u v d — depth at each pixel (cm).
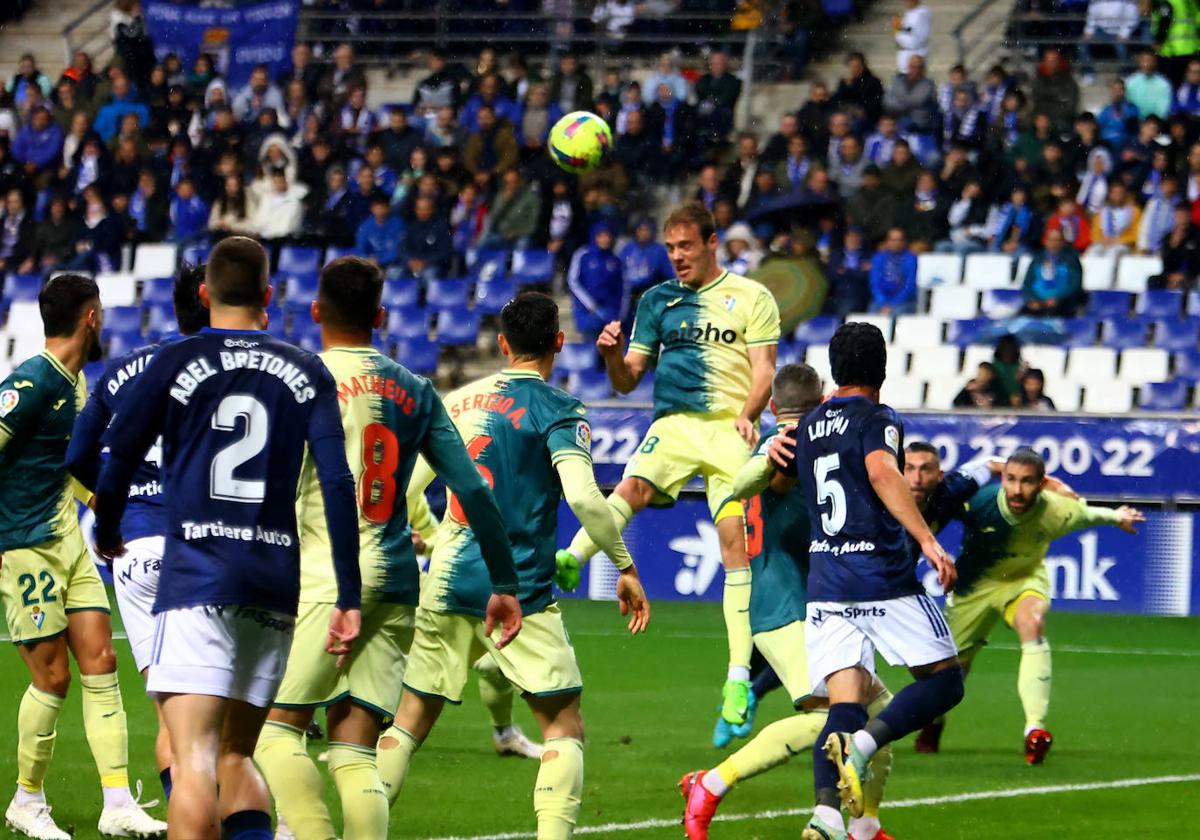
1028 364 4341
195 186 5166
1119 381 4328
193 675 1063
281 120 5347
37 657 1531
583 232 4828
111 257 5178
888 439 1389
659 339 2262
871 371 1428
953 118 4806
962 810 1725
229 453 1091
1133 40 5072
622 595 1410
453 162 4922
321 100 5353
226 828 1105
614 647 3166
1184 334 4378
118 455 1099
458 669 1383
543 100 4972
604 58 5575
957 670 1388
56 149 5397
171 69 5459
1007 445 3728
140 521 1473
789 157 4719
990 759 2056
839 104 4791
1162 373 4325
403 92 5756
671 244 2216
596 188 4847
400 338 4834
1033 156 4606
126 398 1105
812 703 1563
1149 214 4553
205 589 1072
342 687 1238
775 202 4612
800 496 1623
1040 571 2120
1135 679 2830
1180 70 4869
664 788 1838
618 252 4675
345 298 1266
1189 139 4625
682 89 5112
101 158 5272
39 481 1534
